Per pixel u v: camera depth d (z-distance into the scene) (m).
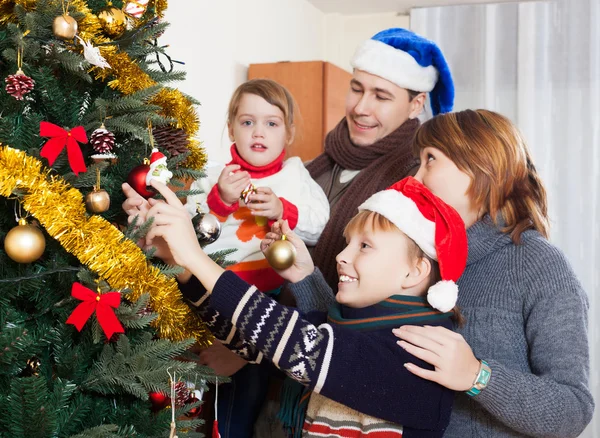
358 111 1.53
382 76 1.50
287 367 0.89
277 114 1.55
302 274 1.24
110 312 0.77
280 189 1.50
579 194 3.97
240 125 1.56
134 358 0.82
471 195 1.12
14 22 0.81
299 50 4.32
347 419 0.97
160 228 0.88
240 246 1.47
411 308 1.00
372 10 4.64
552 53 4.04
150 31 0.96
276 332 0.89
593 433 3.72
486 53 4.15
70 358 0.82
